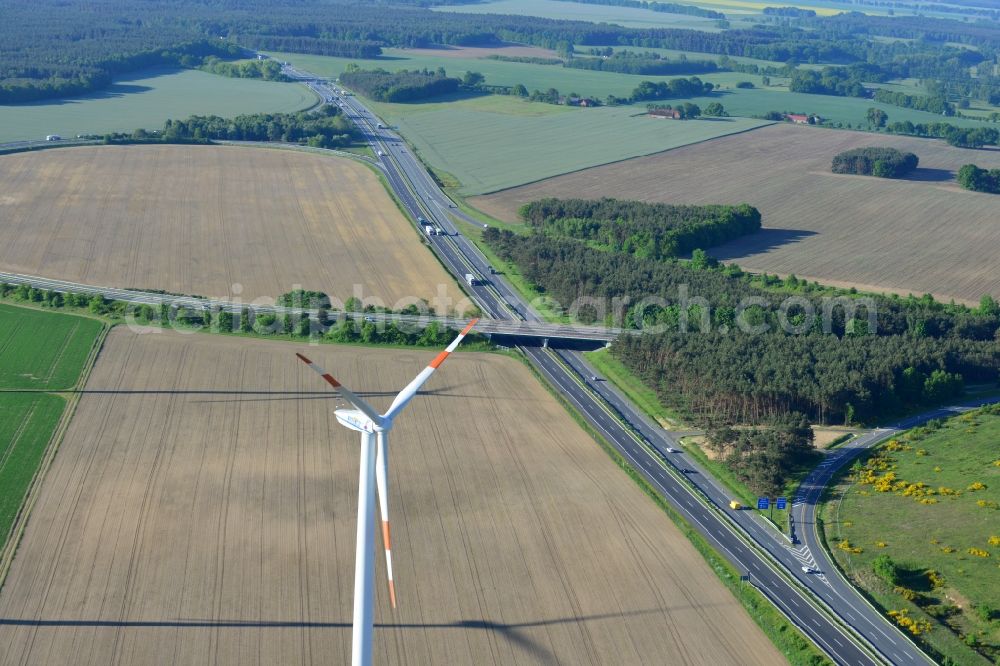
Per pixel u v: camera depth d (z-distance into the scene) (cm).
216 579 15688
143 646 14238
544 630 14888
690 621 15262
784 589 16162
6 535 16625
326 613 15025
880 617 15500
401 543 16788
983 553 16712
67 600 15125
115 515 17275
